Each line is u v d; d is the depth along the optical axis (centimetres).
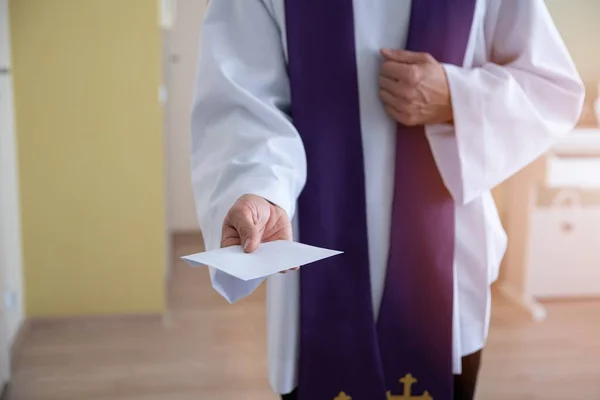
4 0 384
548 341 418
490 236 194
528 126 184
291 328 192
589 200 509
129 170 420
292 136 178
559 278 488
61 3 396
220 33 184
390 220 190
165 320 436
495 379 368
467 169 184
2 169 381
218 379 362
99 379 360
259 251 152
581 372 377
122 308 436
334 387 193
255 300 479
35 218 420
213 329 427
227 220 157
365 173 188
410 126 186
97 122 412
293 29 183
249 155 171
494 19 189
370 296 190
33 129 409
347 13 182
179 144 657
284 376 193
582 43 505
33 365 375
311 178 186
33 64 402
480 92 181
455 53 186
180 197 669
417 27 184
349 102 185
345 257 189
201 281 522
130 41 404
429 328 192
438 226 189
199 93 183
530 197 468
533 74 187
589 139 461
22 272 424
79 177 418
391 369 194
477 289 194
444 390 195
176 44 635
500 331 432
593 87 509
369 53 185
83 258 428
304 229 188
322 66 184
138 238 429
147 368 373
